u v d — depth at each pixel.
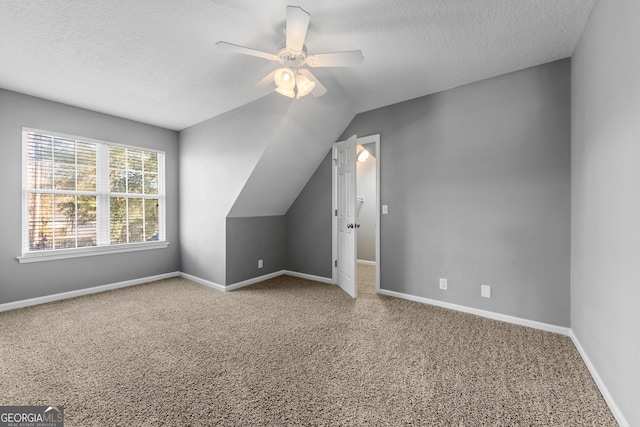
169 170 4.21
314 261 4.18
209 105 3.33
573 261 2.26
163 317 2.74
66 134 3.25
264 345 2.19
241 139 3.40
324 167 4.03
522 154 2.53
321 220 4.08
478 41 2.12
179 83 2.77
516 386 1.69
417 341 2.25
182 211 4.27
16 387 1.66
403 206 3.25
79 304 3.09
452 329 2.46
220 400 1.56
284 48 1.99
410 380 1.75
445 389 1.66
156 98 3.12
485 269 2.72
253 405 1.53
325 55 1.87
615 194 1.49
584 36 1.97
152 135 4.02
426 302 3.10
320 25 1.92
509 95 2.59
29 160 3.04
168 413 1.46
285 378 1.77
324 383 1.72
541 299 2.46
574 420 1.43
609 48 1.55
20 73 2.56
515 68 2.52
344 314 2.82
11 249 2.92
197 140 3.99
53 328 2.47
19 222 2.97
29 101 3.01
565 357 2.00
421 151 3.11
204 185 3.90
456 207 2.89
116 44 2.12
